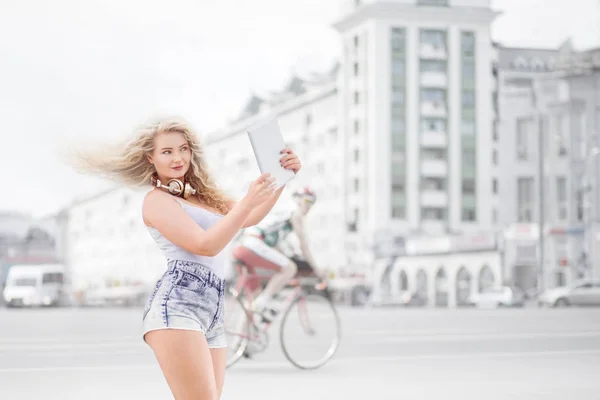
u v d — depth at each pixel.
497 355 11.85
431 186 72.31
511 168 63.34
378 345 13.53
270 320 9.80
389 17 72.19
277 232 9.71
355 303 61.94
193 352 3.60
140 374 9.80
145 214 3.74
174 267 3.69
